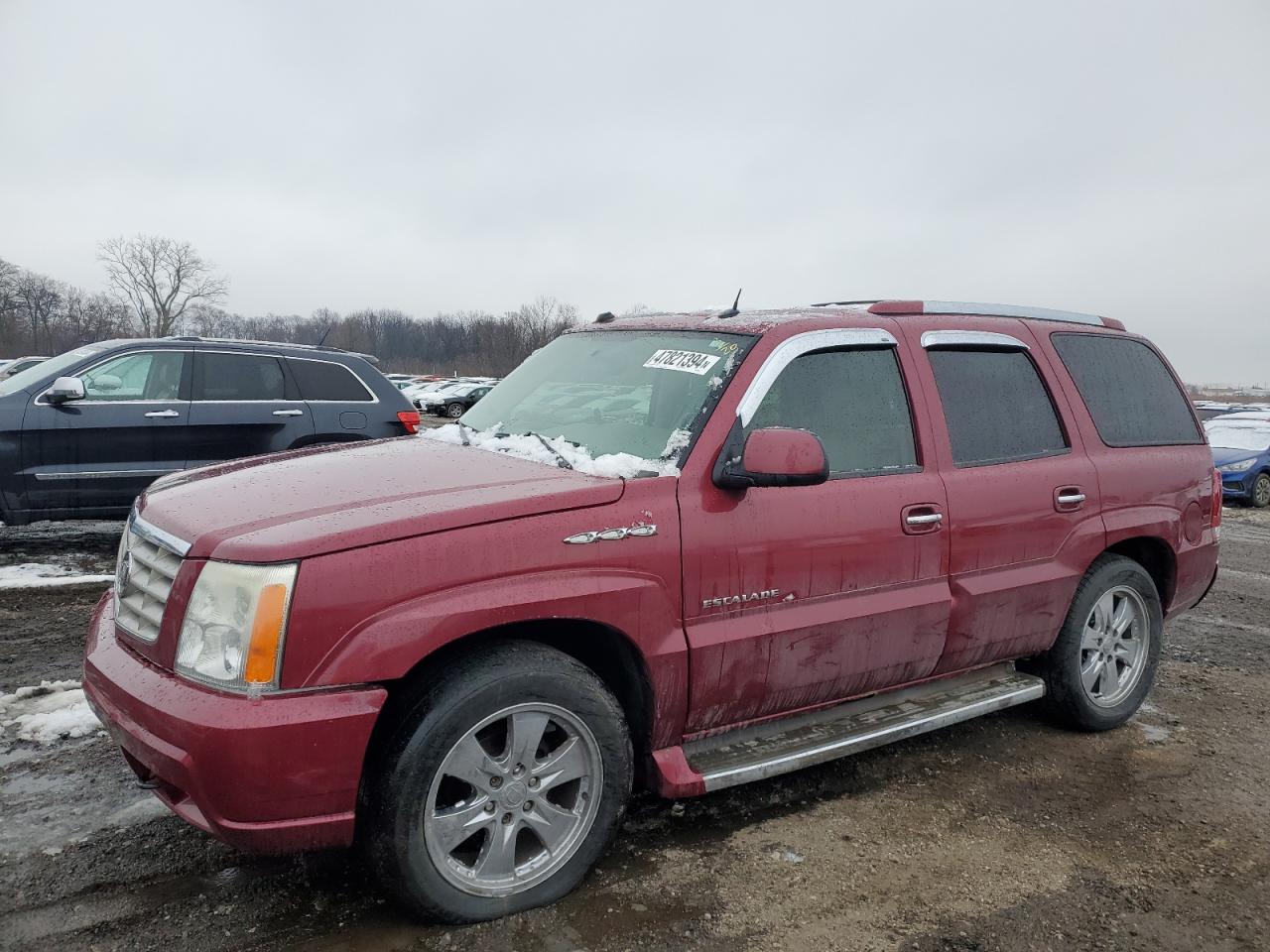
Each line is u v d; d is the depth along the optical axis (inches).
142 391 309.3
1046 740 172.1
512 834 107.3
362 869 117.8
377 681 96.8
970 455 150.0
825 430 134.6
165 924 104.8
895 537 136.3
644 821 134.3
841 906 114.1
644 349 147.0
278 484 117.3
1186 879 124.1
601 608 109.8
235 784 91.6
